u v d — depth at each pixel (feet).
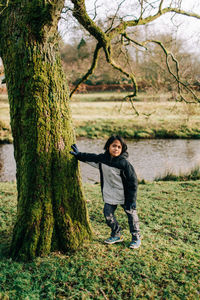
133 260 9.72
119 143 10.00
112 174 10.22
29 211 9.84
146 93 39.96
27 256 9.73
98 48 16.57
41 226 9.82
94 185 25.30
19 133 9.90
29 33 9.02
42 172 9.75
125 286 8.41
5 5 8.87
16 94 9.61
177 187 22.58
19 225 10.06
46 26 8.81
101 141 59.52
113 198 10.52
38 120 9.53
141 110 51.47
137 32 22.72
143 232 12.60
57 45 9.89
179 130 61.93
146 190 21.86
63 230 10.13
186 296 8.00
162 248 10.81
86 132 65.10
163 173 35.01
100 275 8.87
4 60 9.80
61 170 10.02
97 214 15.29
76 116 76.69
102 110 83.76
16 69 9.43
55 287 8.34
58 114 9.90
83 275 8.87
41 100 9.50
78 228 10.56
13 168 40.14
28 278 8.70
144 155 46.32
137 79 33.42
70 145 10.36
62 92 10.08
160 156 45.34
